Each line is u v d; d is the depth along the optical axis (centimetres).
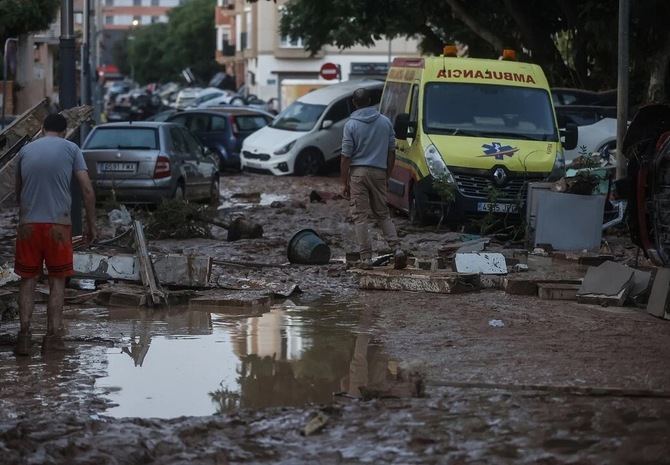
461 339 1442
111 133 3222
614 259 2191
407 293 1844
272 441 1003
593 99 3956
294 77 12138
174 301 1750
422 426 1038
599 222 2347
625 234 2670
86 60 4300
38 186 1398
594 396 1146
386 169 2177
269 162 4872
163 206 2575
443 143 2714
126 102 11656
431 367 1268
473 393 1155
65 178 1410
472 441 992
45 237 1395
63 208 1408
